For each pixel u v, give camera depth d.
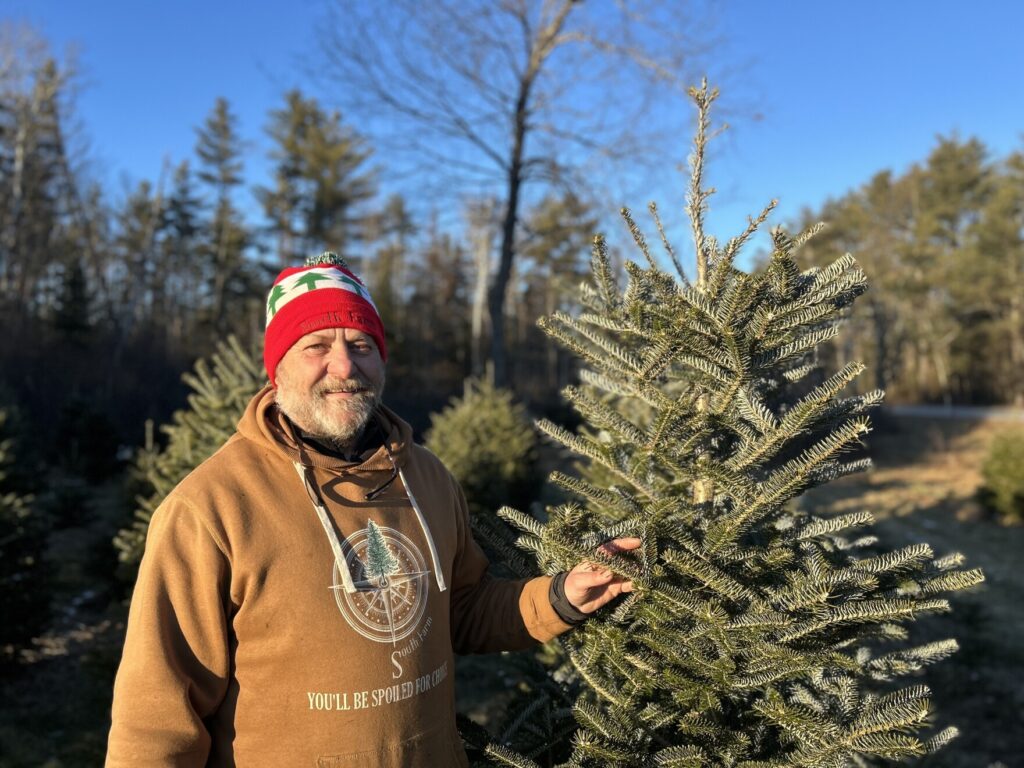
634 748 1.73
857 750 1.57
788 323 1.65
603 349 1.97
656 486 2.03
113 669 4.96
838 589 1.71
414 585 1.68
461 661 5.99
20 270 25.30
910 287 44.34
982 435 28.31
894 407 42.09
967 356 44.62
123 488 7.44
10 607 5.49
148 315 32.19
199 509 1.55
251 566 1.54
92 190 31.58
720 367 1.76
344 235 37.53
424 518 1.79
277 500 1.61
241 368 5.16
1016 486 13.75
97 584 7.25
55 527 9.48
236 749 1.53
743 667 1.72
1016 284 43.03
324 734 1.52
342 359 1.71
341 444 1.79
